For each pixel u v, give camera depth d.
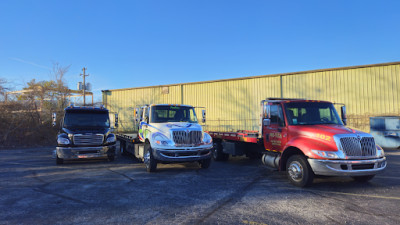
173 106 9.44
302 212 4.39
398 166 8.87
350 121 18.05
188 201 5.05
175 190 5.91
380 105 17.25
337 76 18.64
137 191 5.83
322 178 7.10
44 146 17.55
